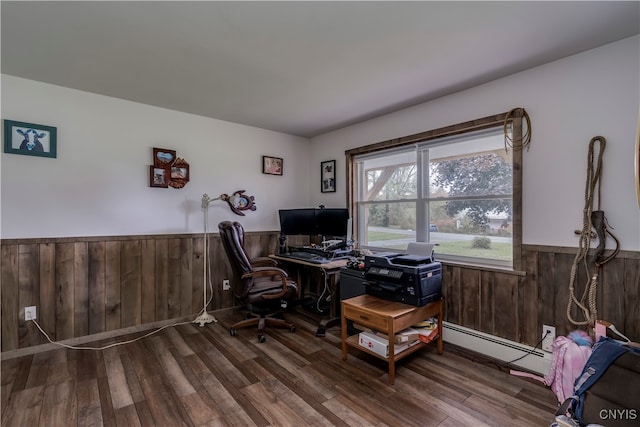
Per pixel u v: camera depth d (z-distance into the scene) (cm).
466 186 277
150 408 184
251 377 219
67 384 209
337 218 358
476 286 260
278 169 408
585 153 206
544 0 155
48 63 223
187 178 332
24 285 250
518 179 236
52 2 156
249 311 350
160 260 316
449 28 179
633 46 188
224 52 207
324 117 347
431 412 181
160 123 316
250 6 160
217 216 356
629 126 190
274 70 233
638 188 135
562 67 215
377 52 207
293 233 378
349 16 168
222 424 171
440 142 293
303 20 172
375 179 363
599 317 200
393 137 329
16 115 246
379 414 180
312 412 182
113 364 236
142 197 306
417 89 268
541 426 169
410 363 240
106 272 287
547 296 223
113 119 290
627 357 152
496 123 249
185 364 237
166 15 167
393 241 343
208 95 284
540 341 226
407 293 234
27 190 252
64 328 267
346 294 292
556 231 219
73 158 271
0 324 242
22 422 171
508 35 187
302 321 334
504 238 254
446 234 294
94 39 192
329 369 231
